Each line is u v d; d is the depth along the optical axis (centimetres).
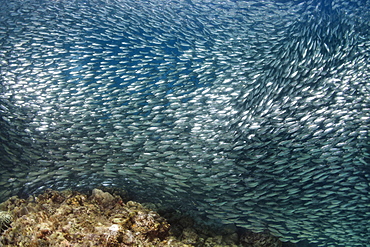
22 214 337
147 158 539
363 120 563
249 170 531
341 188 496
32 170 503
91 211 357
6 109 586
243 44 793
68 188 477
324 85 625
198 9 905
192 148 561
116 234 299
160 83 651
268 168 528
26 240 266
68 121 579
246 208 474
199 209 473
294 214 477
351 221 467
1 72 652
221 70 708
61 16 833
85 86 667
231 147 564
